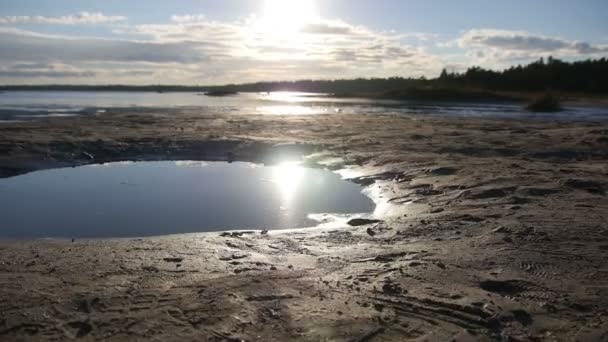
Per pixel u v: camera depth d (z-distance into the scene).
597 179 9.51
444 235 6.50
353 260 5.61
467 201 8.26
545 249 5.73
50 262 5.54
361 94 82.56
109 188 10.12
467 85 69.62
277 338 3.85
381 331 3.95
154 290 4.71
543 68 73.38
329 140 15.88
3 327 3.99
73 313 4.23
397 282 4.88
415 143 15.20
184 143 15.30
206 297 4.55
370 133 18.03
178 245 6.22
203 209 8.48
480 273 5.05
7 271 5.24
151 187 10.22
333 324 4.06
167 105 40.44
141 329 3.97
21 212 8.28
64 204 8.83
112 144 14.90
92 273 5.17
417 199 8.70
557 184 9.18
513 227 6.57
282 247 6.16
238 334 3.90
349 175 11.30
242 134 17.33
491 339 3.81
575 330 3.90
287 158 13.53
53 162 12.87
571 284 4.76
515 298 4.50
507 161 11.88
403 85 87.69
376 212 8.16
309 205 8.72
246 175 11.49
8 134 16.08
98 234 7.08
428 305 4.37
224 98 67.00
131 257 5.72
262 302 4.46
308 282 4.93
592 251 5.66
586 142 15.07
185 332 3.93
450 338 3.83
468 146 14.47
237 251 5.98
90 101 48.16
